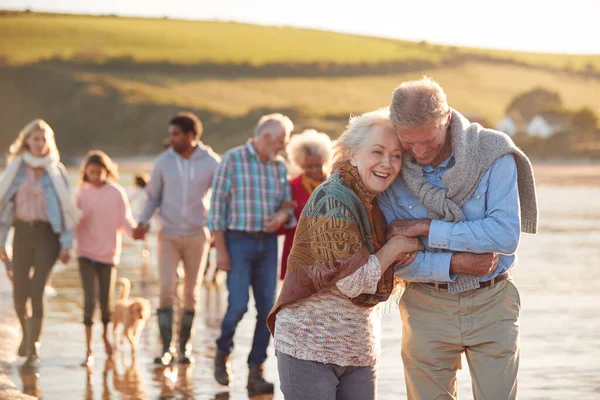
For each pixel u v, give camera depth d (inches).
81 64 4886.8
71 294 515.5
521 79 5762.8
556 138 4092.0
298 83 5132.9
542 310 441.7
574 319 416.5
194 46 5398.6
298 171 336.8
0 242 350.0
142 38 5393.7
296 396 173.6
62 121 4274.1
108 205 359.9
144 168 2928.2
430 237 180.4
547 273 587.2
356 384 178.1
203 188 350.9
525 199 187.2
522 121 4835.1
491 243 178.4
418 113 171.3
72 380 315.6
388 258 178.1
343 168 178.4
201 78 4985.2
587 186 1924.2
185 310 348.2
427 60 5836.6
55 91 4468.5
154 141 4136.3
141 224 351.3
